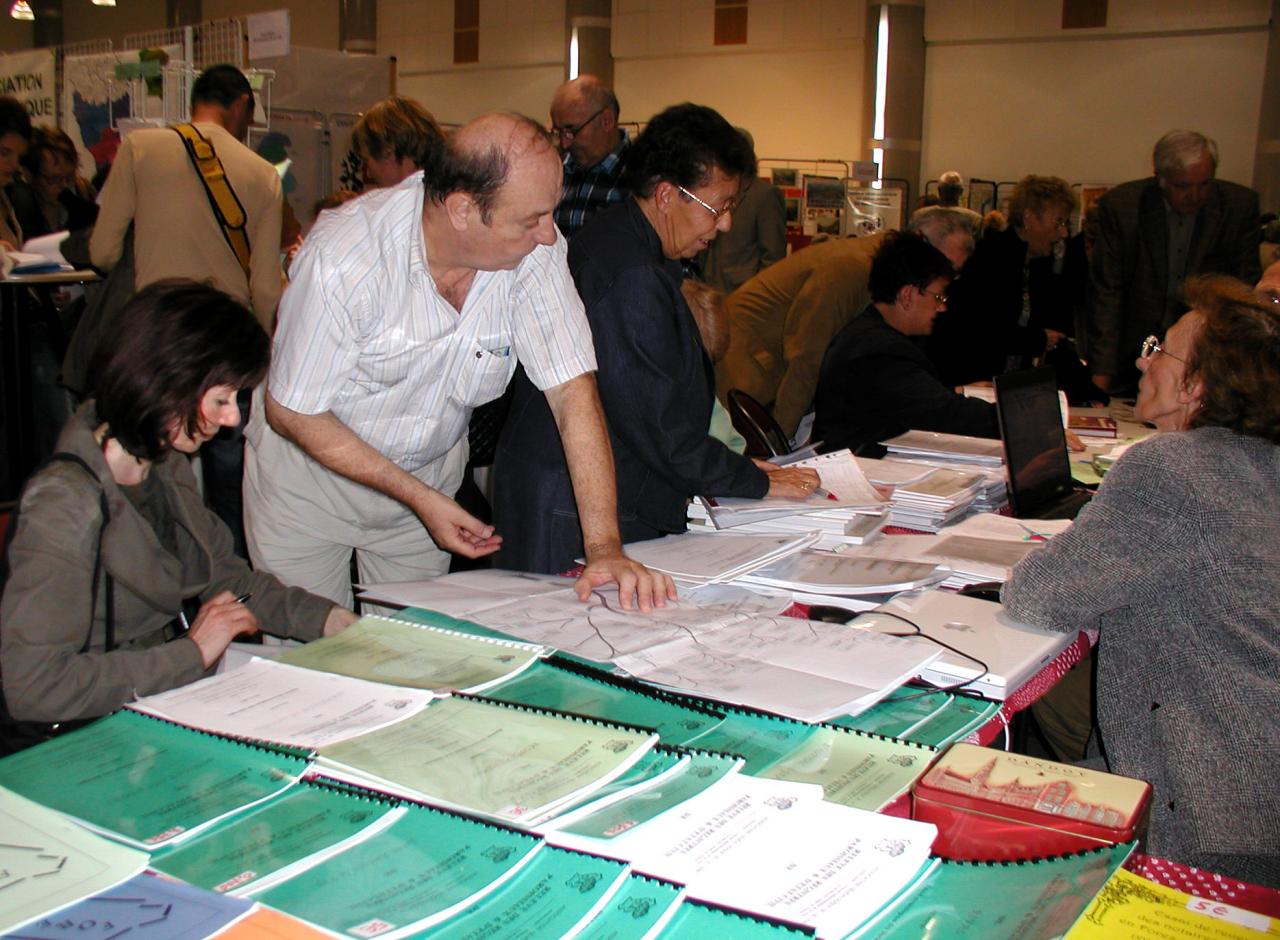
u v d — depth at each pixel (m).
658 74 12.09
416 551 2.23
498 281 1.82
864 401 3.19
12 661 1.36
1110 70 9.94
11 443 3.93
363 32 13.57
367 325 1.73
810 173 11.37
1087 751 1.95
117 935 0.82
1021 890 0.95
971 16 10.37
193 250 3.42
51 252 4.03
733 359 4.02
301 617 1.71
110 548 1.46
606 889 0.89
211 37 5.46
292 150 5.47
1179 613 1.62
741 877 0.92
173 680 1.46
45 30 15.99
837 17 10.97
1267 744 1.54
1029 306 4.84
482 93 13.17
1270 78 9.12
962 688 1.43
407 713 1.22
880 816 1.01
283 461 2.04
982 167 10.62
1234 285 1.76
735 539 1.99
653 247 2.07
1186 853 1.57
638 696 1.31
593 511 1.81
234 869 0.92
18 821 0.98
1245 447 1.65
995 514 2.46
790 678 1.35
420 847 0.95
